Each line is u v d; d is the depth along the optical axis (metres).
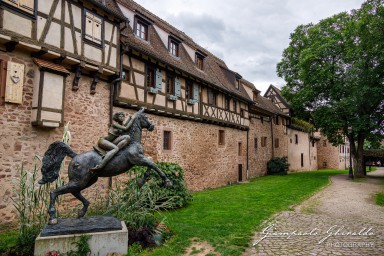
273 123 27.44
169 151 12.87
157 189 8.55
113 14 9.31
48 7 7.52
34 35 7.14
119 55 9.77
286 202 10.63
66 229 4.60
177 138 13.50
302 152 34.31
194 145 14.84
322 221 7.73
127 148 5.20
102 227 4.82
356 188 15.80
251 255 5.15
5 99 6.77
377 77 18.16
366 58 18.00
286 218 8.02
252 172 22.28
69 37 8.03
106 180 9.58
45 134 7.66
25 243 4.87
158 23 14.52
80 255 4.44
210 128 16.53
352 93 19.33
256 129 23.56
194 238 6.06
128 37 10.83
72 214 6.91
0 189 6.71
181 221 7.48
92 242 4.63
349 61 19.94
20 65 7.06
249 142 22.06
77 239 4.55
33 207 5.65
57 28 7.72
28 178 6.42
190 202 10.51
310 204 10.41
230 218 7.86
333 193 13.67
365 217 8.39
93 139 9.12
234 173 19.17
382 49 16.89
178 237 6.05
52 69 7.43
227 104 18.41
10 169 6.89
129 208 6.14
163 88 12.38
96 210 6.73
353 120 19.77
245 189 14.79
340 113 19.94
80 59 8.31
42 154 7.54
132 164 5.25
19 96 7.02
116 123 5.28
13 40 6.59
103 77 9.55
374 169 41.62
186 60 15.13
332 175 25.05
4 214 6.75
